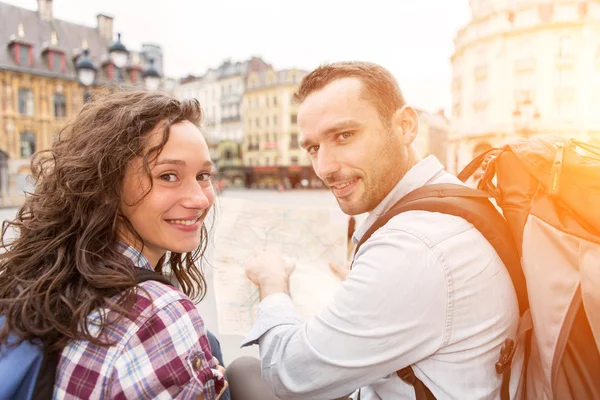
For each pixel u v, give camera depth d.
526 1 23.06
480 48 24.98
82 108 0.91
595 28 22.09
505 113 24.02
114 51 9.52
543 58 22.86
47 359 0.71
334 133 1.04
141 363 0.70
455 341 0.87
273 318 1.09
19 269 0.80
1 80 27.22
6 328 0.72
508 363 0.92
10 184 27.11
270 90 46.84
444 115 64.69
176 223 0.85
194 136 0.85
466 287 0.86
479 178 1.18
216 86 53.22
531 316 0.88
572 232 0.80
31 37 30.08
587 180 0.81
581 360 0.80
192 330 0.77
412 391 0.92
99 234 0.81
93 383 0.68
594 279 0.76
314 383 0.92
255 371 1.36
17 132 27.84
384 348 0.86
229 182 50.56
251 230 1.49
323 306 1.22
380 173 1.06
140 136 0.80
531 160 0.93
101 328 0.71
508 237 0.94
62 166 0.82
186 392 0.72
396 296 0.85
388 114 1.05
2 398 0.68
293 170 45.75
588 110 22.38
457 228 0.90
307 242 1.46
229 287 1.32
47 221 0.82
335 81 1.04
